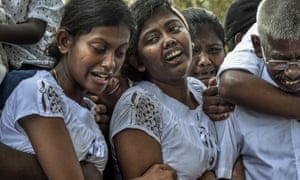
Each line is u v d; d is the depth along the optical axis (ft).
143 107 8.59
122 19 8.11
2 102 8.58
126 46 8.25
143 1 9.00
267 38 8.35
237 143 9.16
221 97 9.12
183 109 9.04
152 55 8.89
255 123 9.05
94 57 7.99
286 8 8.24
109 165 9.07
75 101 8.29
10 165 7.49
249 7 11.44
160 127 8.68
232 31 11.59
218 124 9.26
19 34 9.66
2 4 9.91
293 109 8.63
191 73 11.18
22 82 8.01
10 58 9.99
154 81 9.16
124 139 8.47
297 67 8.29
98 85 8.07
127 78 9.45
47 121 7.63
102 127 9.02
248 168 9.13
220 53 11.35
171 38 8.87
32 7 10.10
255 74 8.96
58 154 7.56
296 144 8.86
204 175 8.98
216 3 18.75
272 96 8.63
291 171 8.81
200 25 11.19
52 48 8.43
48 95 7.75
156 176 8.32
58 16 10.26
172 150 8.62
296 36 8.15
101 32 7.97
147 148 8.45
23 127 7.72
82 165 8.05
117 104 8.73
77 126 8.05
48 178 7.59
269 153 8.93
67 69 8.22
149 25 8.91
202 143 8.87
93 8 8.02
